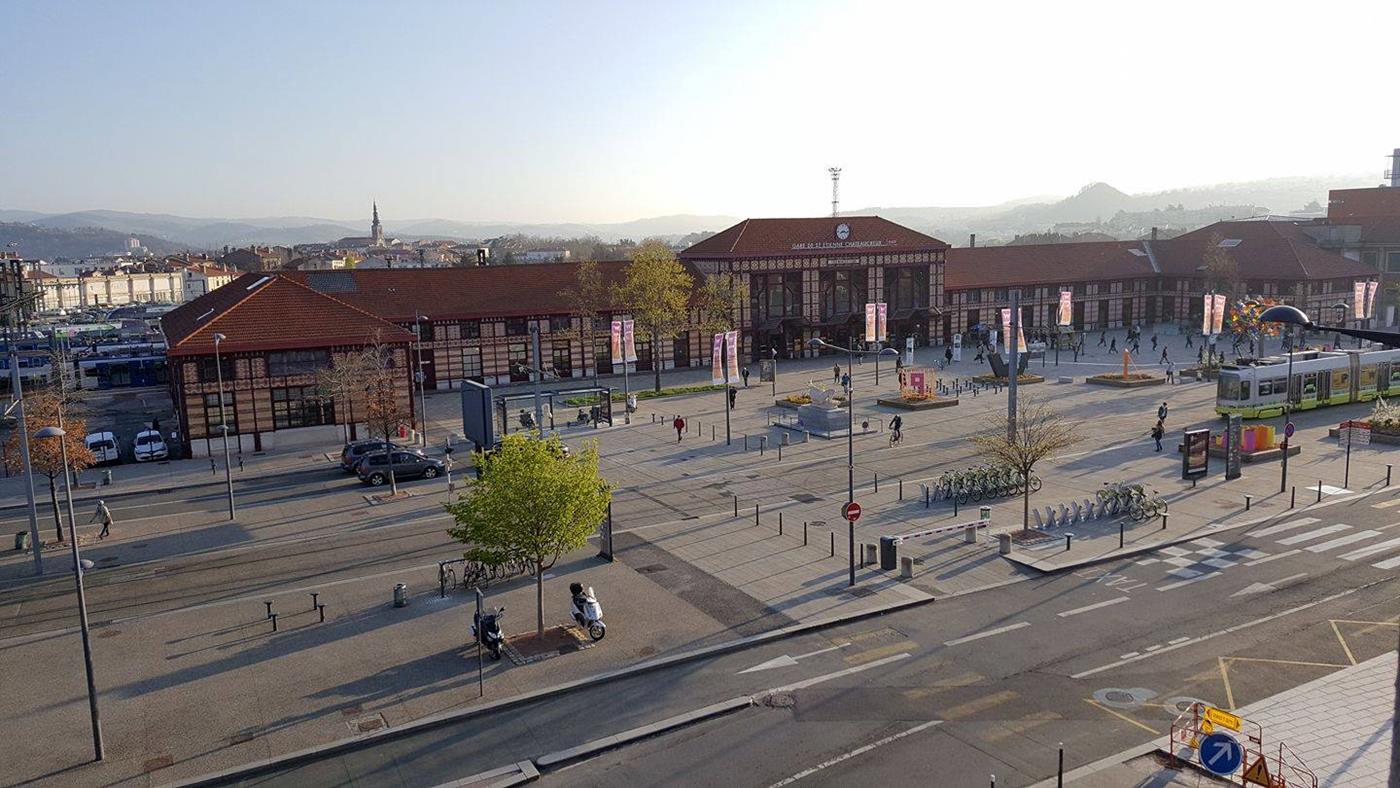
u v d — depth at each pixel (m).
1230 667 24.14
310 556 36.03
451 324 80.69
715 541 36.38
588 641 26.83
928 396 67.00
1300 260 107.25
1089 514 37.66
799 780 19.55
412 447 56.44
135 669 25.98
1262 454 47.19
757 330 94.62
